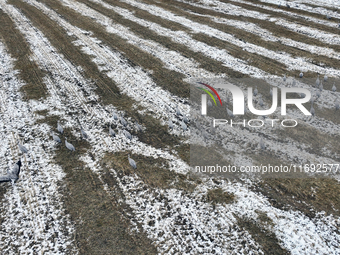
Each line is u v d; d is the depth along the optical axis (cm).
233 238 866
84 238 888
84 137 1279
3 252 866
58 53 2023
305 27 2166
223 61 1841
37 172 1126
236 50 1956
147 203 986
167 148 1214
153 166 1129
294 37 2053
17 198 1029
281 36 2083
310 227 879
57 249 865
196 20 2452
